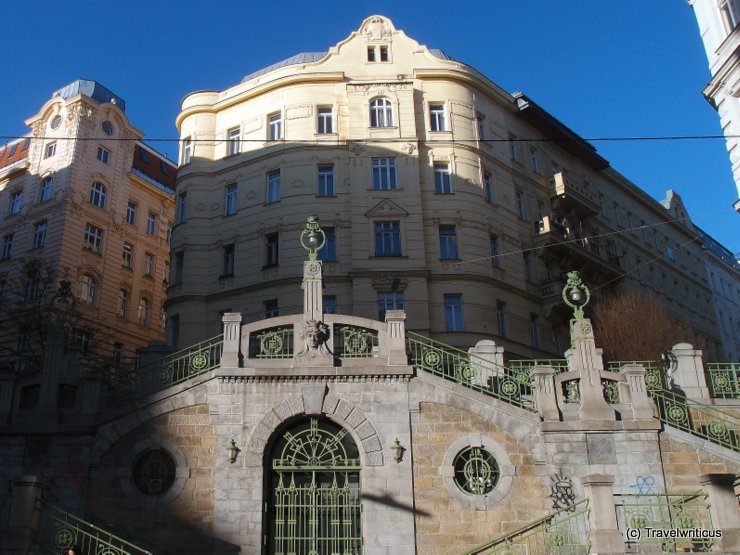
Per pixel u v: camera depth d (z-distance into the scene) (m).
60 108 45.50
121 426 17.62
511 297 34.00
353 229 32.47
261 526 16.77
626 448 17.34
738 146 23.98
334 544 17.00
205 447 17.47
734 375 20.62
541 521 15.80
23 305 38.31
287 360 18.20
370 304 31.33
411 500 16.95
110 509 16.92
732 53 23.70
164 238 50.09
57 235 41.56
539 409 17.78
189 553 16.58
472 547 16.55
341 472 17.56
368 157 33.88
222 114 37.44
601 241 44.94
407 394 17.91
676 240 57.81
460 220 33.38
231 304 33.25
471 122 35.72
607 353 33.69
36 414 17.80
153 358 19.19
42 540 14.91
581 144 43.72
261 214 34.00
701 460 17.28
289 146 34.44
